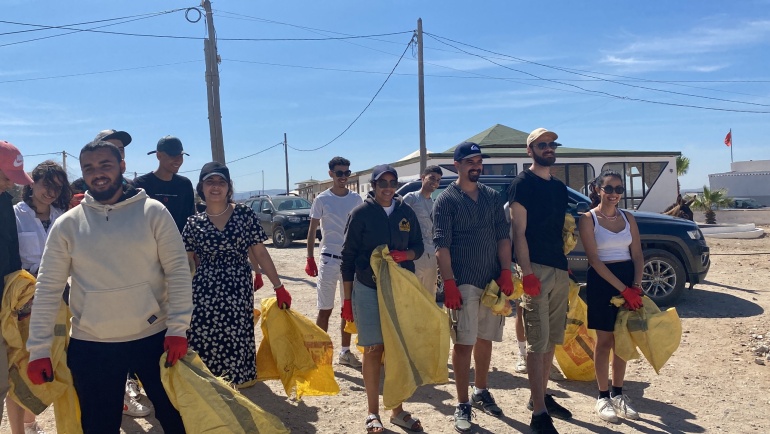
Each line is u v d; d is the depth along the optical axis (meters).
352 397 5.16
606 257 4.73
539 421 4.32
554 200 4.44
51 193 4.02
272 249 18.36
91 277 3.08
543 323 4.39
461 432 4.40
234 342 4.38
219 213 4.46
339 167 6.05
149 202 3.22
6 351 3.48
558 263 4.43
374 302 4.35
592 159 23.45
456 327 4.42
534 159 4.51
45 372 3.03
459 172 4.49
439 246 4.34
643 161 23.80
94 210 3.12
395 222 4.45
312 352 4.77
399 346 4.14
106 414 3.16
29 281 3.57
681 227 8.95
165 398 3.27
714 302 9.08
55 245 3.09
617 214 4.79
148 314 3.15
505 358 6.34
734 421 4.73
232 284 4.41
